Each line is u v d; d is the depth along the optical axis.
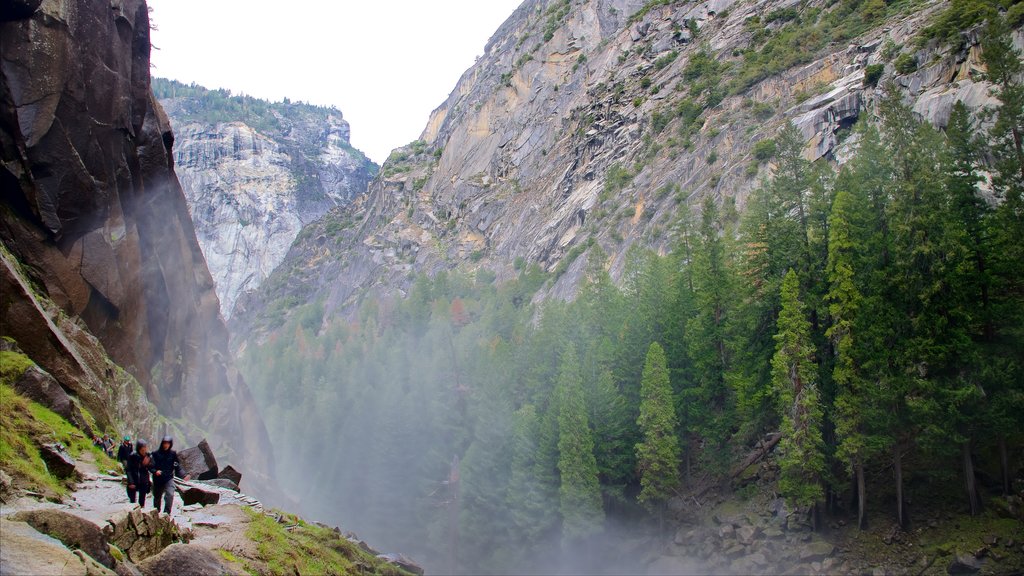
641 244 87.69
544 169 153.38
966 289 35.53
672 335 48.56
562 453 46.38
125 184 39.41
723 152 89.12
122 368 37.50
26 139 31.41
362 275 184.50
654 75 136.50
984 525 33.28
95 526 14.99
